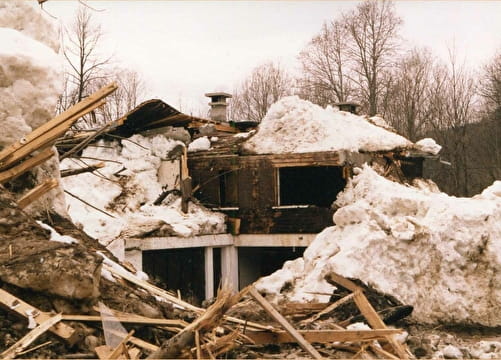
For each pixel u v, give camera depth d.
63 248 8.97
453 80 49.09
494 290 16.62
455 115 47.84
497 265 16.72
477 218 17.12
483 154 48.69
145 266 23.05
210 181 26.62
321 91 51.09
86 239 12.16
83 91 36.31
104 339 8.59
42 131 11.23
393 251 17.23
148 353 8.55
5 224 9.52
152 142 27.39
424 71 50.03
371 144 27.30
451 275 16.91
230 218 26.16
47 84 12.01
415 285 16.94
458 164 47.56
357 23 50.66
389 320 13.14
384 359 9.84
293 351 10.12
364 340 10.03
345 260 16.98
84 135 25.22
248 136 26.97
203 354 8.32
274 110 26.95
